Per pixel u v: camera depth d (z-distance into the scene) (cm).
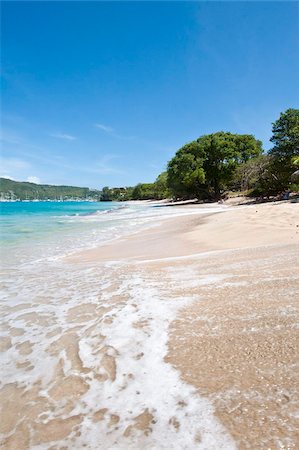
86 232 1609
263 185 3759
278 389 225
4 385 261
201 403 219
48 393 247
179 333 340
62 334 362
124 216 2934
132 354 301
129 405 225
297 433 182
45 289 561
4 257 923
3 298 511
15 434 203
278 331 320
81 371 278
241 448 176
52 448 189
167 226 1738
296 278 500
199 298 453
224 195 5619
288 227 1115
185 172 5409
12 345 339
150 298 471
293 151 3114
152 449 182
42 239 1339
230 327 343
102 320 396
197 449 178
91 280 614
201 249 927
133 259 841
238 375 249
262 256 702
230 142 5275
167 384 246
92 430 202
